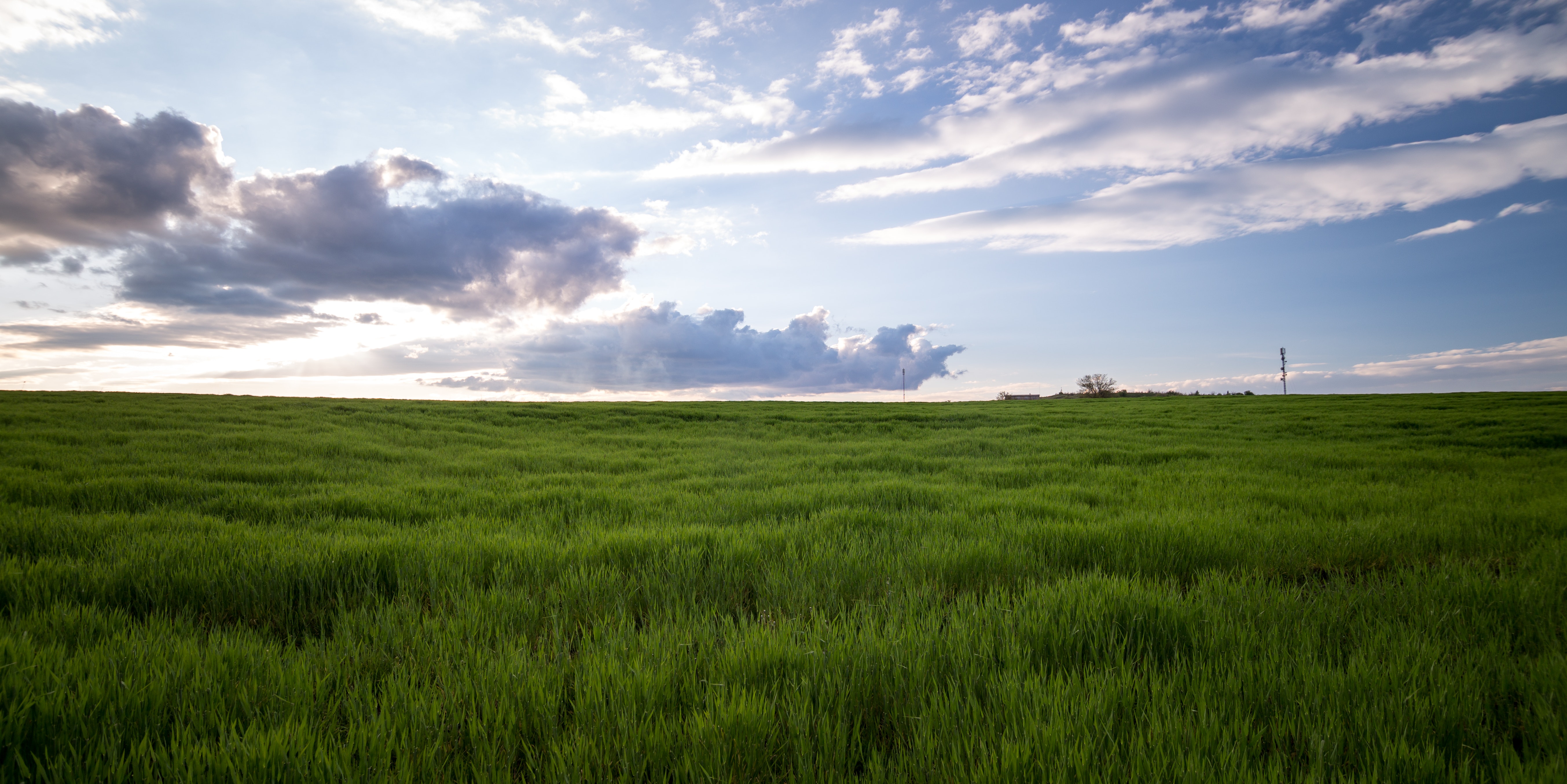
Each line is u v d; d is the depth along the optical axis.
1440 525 6.32
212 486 9.05
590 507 8.50
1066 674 2.89
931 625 3.44
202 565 4.62
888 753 2.42
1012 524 6.57
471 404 30.91
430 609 4.09
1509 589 3.99
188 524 6.54
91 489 8.40
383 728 2.31
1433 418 22.70
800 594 4.21
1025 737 2.25
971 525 6.53
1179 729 2.29
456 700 2.57
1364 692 2.60
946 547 5.40
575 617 3.99
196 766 2.09
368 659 3.09
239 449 13.63
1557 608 3.80
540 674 2.83
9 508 7.20
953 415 29.00
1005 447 16.89
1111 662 3.11
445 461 14.00
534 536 6.08
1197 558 5.30
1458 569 4.64
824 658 2.94
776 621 3.81
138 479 9.14
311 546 5.25
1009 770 2.06
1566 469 11.67
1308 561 5.29
